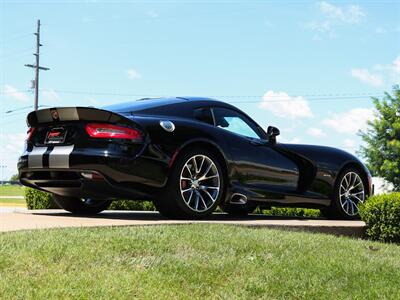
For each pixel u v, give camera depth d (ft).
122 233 13.14
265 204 19.58
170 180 16.72
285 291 10.85
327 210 21.88
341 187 21.88
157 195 16.92
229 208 23.22
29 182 17.92
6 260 10.53
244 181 18.66
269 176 19.47
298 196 20.27
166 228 14.20
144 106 17.61
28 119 17.52
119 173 15.87
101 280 10.11
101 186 16.21
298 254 13.23
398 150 117.08
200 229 14.52
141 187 16.40
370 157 122.11
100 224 14.74
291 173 20.24
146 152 16.21
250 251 12.94
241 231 14.90
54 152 16.53
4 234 12.64
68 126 16.62
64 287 9.61
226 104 19.34
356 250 14.71
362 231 19.30
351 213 22.08
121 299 9.48
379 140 121.60
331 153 21.74
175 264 11.37
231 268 11.60
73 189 16.94
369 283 11.80
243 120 19.54
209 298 10.25
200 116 18.20
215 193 17.69
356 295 11.00
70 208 20.36
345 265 12.79
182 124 17.29
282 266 12.14
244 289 10.78
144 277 10.52
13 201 68.80
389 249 15.89
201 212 17.34
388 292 11.30
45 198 29.91
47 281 9.84
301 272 11.92
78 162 16.02
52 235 12.52
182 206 16.89
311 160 20.95
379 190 125.29
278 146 20.10
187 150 17.07
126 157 15.88
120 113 16.69
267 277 11.42
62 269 10.46
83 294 9.40
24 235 12.47
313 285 11.29
